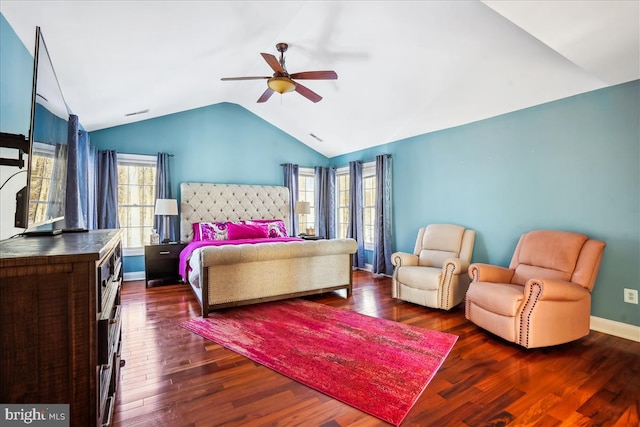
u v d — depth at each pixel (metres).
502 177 3.97
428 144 4.94
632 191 2.93
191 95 4.81
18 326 0.97
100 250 1.10
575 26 2.15
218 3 2.44
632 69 2.71
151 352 2.57
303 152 6.91
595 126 3.16
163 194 5.26
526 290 2.64
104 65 2.91
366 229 6.33
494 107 3.91
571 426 1.70
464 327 3.21
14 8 1.94
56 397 1.01
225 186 5.84
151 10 2.26
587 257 2.89
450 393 2.01
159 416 1.76
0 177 1.93
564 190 3.39
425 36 3.21
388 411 1.81
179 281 5.13
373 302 4.08
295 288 3.97
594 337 2.97
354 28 3.35
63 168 2.16
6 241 1.46
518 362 2.45
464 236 4.19
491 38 3.03
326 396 1.98
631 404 1.90
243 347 2.67
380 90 4.37
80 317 1.03
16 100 2.21
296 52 3.91
